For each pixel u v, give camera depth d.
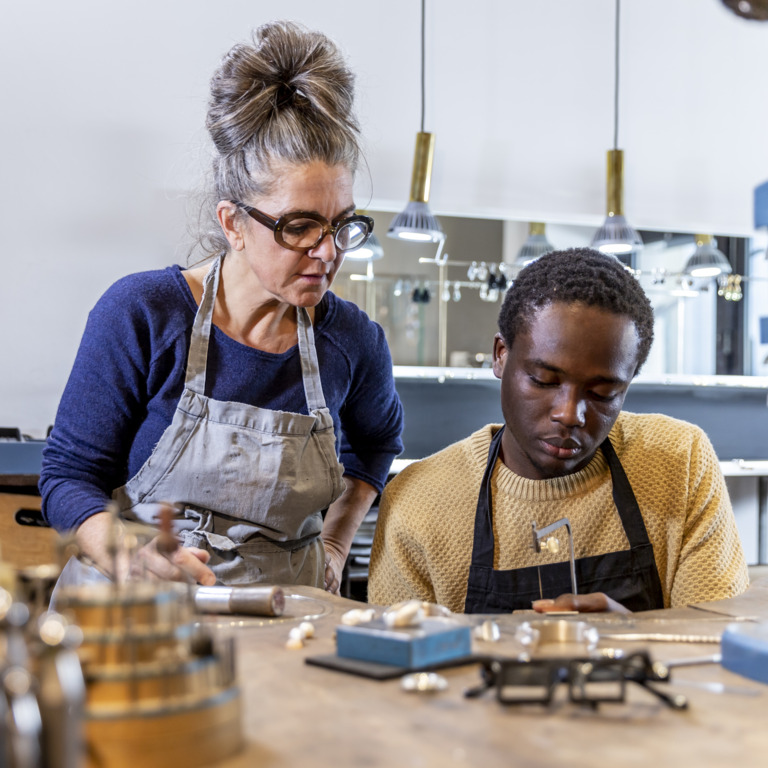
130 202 3.43
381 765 0.47
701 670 0.66
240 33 3.51
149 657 0.50
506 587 1.11
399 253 5.36
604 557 1.11
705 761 0.48
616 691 0.61
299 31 1.14
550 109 3.94
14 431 3.24
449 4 3.79
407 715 0.55
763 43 4.22
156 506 1.20
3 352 3.34
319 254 1.07
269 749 0.50
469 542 1.17
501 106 3.87
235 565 1.18
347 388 1.33
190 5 3.46
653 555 1.12
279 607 0.86
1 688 0.43
